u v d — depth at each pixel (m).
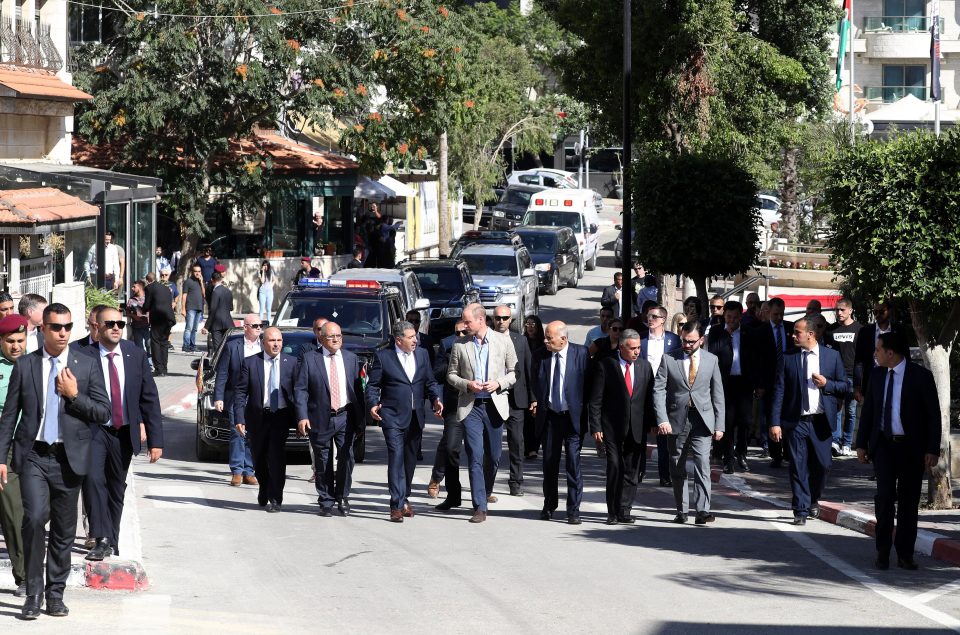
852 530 36.19
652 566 30.55
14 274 58.31
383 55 90.00
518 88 152.00
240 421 38.00
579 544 33.41
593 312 105.38
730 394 45.47
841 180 36.44
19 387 23.89
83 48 93.06
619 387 36.38
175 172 91.88
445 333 68.19
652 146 77.06
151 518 35.59
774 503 40.44
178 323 93.00
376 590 27.42
